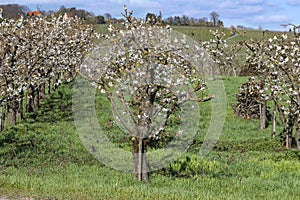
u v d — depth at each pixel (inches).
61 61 708.7
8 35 579.5
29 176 393.7
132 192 324.5
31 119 810.2
